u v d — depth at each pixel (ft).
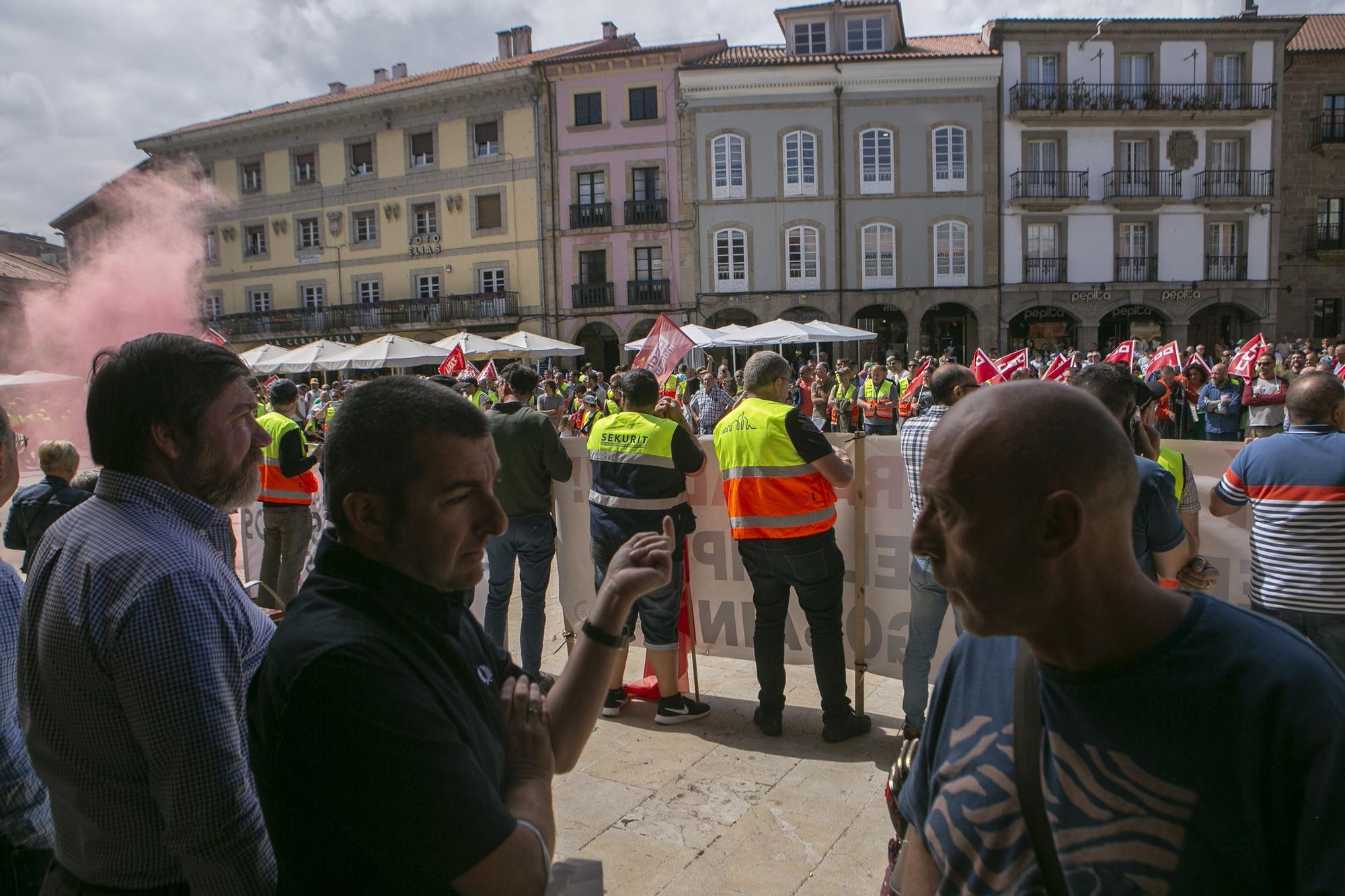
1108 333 103.40
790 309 100.37
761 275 100.27
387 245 112.47
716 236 100.58
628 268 103.19
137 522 4.92
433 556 4.35
